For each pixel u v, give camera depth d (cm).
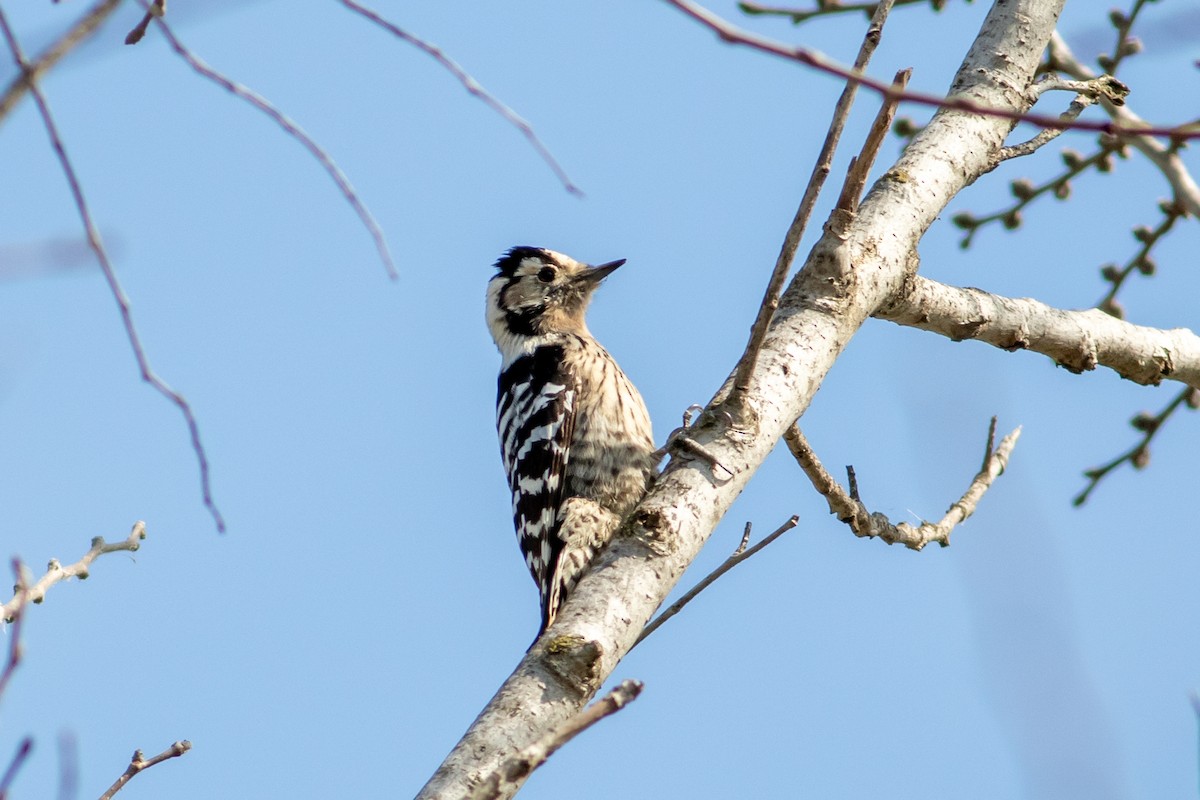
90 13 466
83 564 889
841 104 770
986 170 1034
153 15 589
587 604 777
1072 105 1096
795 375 888
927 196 998
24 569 583
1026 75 1072
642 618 785
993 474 1071
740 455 851
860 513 993
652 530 812
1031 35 1081
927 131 1038
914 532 1016
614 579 790
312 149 653
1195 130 538
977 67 1076
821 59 486
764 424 864
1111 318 1128
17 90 454
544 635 760
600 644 745
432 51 618
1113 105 1109
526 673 732
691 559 821
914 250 982
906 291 982
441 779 673
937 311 1013
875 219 975
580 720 543
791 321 914
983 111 519
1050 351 1099
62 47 460
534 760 534
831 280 923
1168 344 1141
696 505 828
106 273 561
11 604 754
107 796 767
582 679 733
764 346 904
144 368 646
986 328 1046
